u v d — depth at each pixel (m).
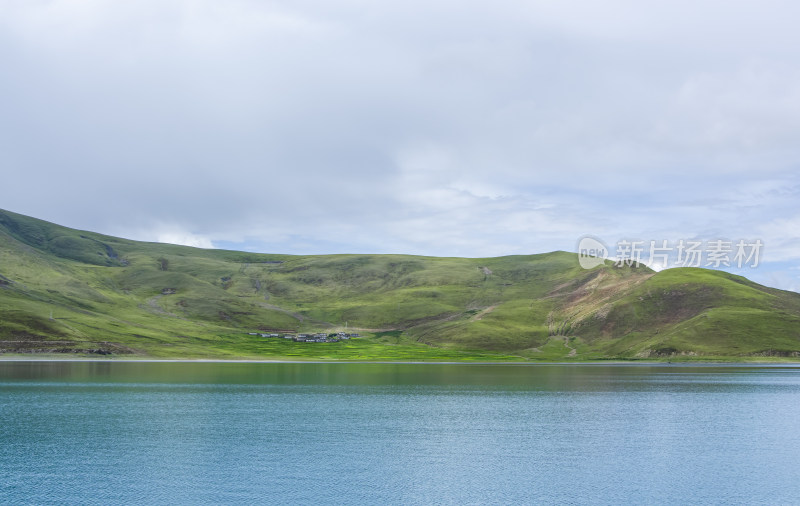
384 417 97.44
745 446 77.94
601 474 63.69
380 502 54.06
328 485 58.72
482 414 101.88
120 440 77.56
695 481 61.47
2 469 63.38
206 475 61.59
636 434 85.38
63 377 160.12
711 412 107.00
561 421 95.62
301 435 81.75
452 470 64.50
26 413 97.69
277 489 57.31
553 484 60.03
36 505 52.25
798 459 70.88
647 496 56.75
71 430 84.00
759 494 57.47
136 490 56.62
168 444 75.44
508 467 66.00
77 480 59.47
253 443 76.31
